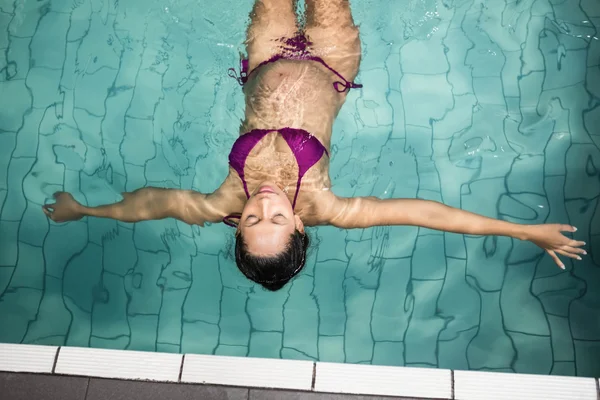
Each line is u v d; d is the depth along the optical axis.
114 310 3.07
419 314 3.02
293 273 2.60
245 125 2.93
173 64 3.49
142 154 3.35
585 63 3.51
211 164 3.26
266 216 2.46
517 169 3.29
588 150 3.31
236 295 3.10
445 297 3.05
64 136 3.43
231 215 2.83
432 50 3.54
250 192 2.74
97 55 3.60
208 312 3.06
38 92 3.54
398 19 3.58
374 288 3.09
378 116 3.38
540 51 3.54
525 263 3.11
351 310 3.04
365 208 2.81
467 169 3.28
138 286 3.12
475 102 3.43
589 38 3.57
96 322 3.04
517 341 2.93
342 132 3.32
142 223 3.25
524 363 2.87
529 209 3.19
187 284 3.13
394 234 3.19
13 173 3.36
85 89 3.54
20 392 2.64
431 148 3.32
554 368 2.85
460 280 3.09
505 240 3.16
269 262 2.48
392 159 3.28
